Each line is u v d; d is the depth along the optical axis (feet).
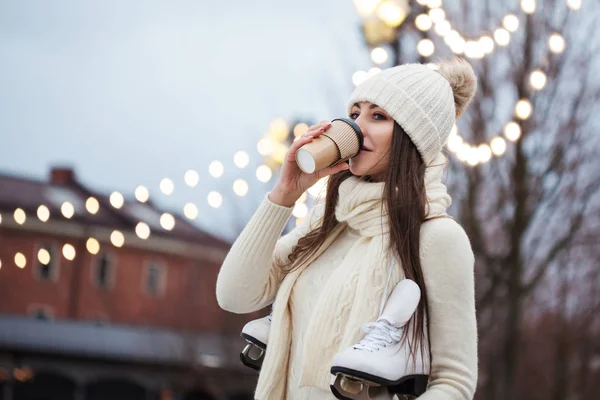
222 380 90.63
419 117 7.61
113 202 26.55
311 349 7.49
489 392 43.75
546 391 70.74
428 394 7.30
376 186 7.63
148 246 132.77
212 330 102.17
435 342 7.47
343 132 7.52
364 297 7.41
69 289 129.90
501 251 36.78
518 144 33.19
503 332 41.16
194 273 113.09
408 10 23.30
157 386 103.45
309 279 8.05
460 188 33.45
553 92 33.30
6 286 125.29
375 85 7.75
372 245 7.56
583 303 56.08
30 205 127.75
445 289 7.41
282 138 23.26
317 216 8.39
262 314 29.01
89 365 106.22
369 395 7.14
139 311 134.21
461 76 8.42
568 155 35.32
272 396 8.00
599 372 67.77
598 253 49.14
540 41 31.91
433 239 7.45
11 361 104.94
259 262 8.09
